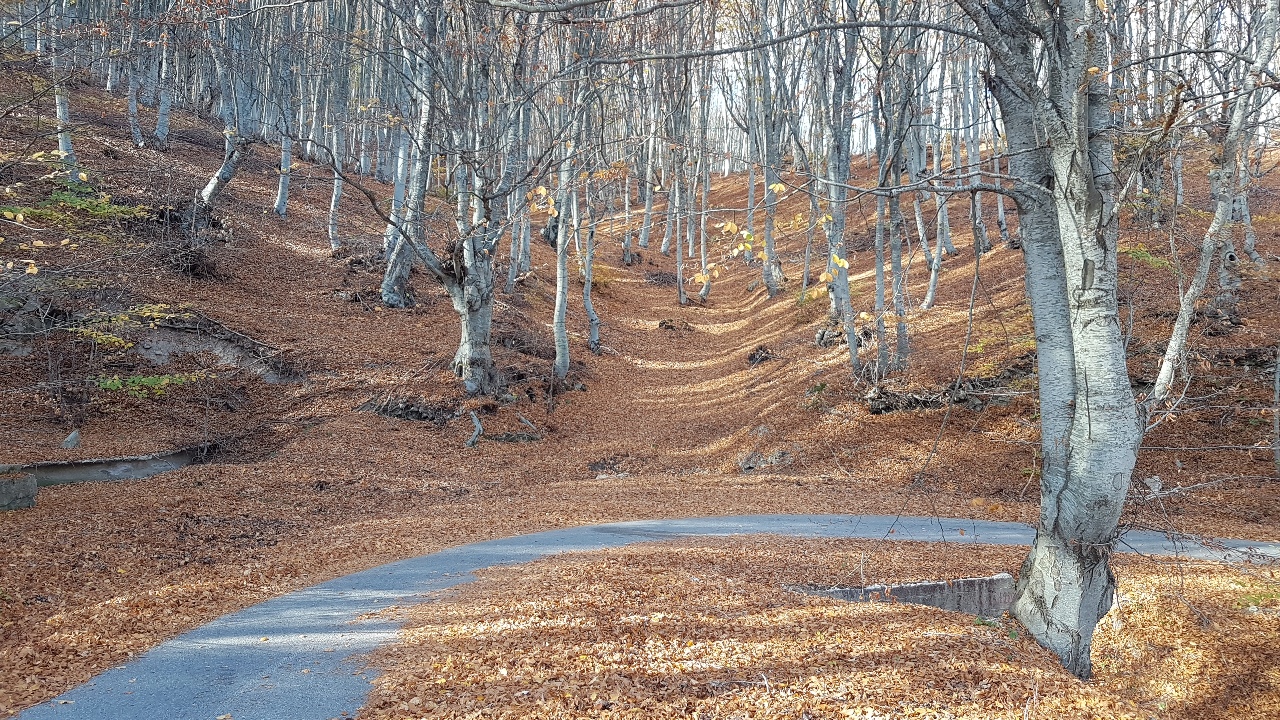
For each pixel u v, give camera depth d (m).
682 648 6.39
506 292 29.50
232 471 14.66
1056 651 6.84
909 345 21.31
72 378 16.42
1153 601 9.16
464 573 9.27
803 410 20.14
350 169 36.88
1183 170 15.58
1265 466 14.74
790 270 35.84
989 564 10.12
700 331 31.53
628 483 17.38
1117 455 6.44
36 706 5.33
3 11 12.33
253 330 20.27
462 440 18.66
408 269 25.23
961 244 30.28
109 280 17.94
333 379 19.72
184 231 21.89
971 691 5.83
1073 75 6.20
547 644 6.38
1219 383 16.83
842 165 18.98
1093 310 6.43
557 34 18.00
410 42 18.61
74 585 8.15
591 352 26.70
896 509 14.55
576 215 26.61
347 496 14.30
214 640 6.76
